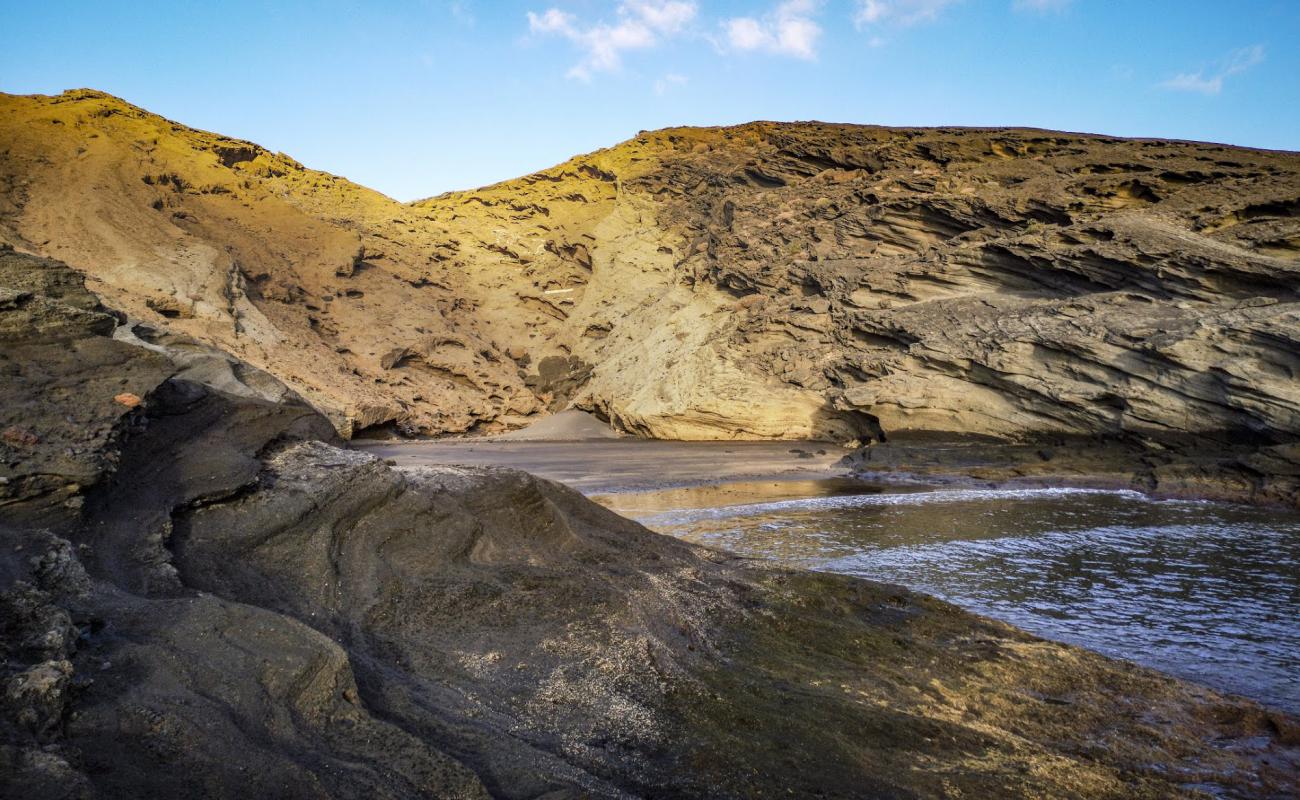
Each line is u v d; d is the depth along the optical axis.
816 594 13.30
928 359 46.00
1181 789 7.68
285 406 13.70
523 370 75.81
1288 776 8.23
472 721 7.31
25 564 7.12
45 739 4.91
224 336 54.94
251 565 9.62
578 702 8.13
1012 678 10.40
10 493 8.30
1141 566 18.67
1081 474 35.69
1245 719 9.61
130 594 7.60
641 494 32.53
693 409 53.00
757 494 32.41
